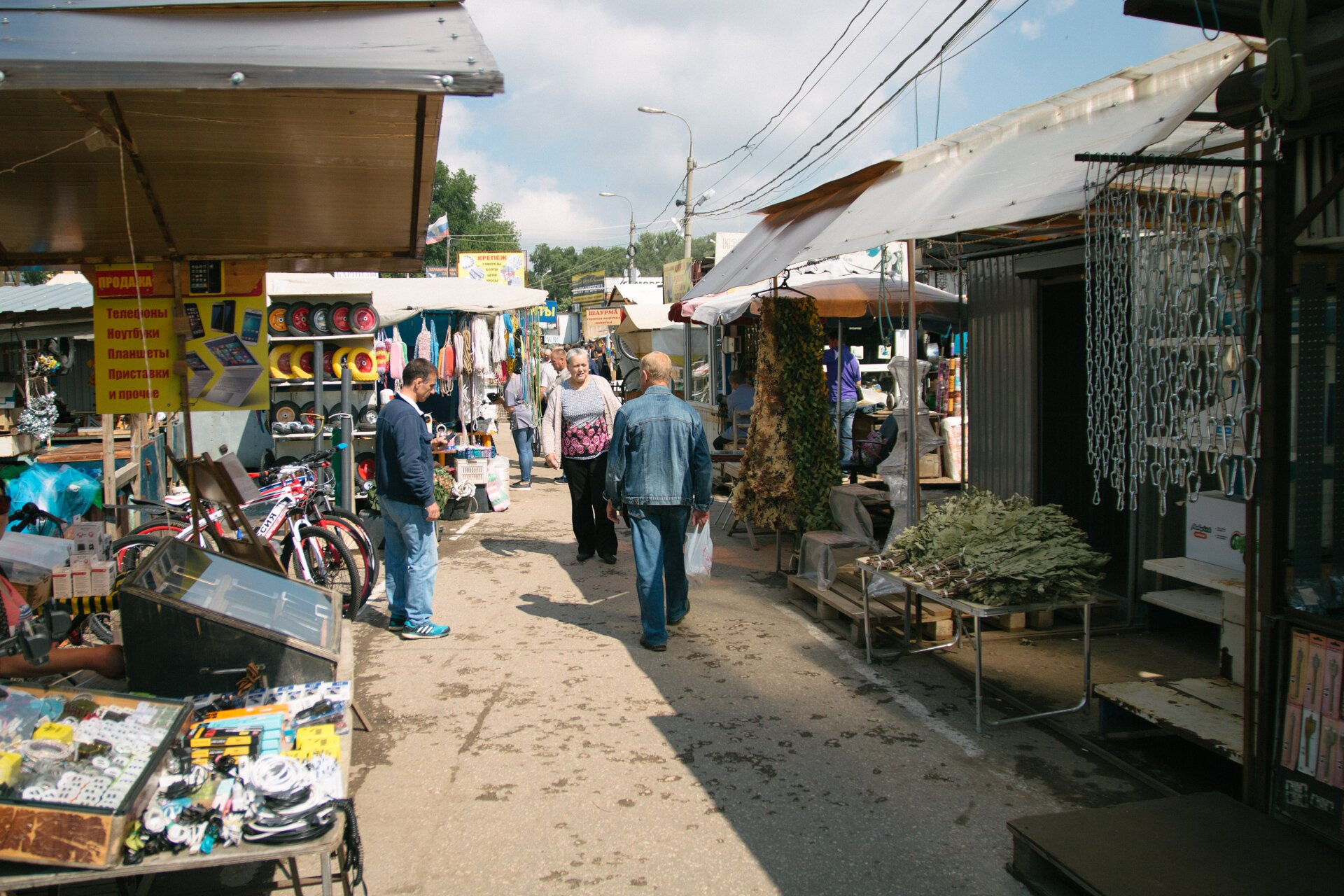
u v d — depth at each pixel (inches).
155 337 172.6
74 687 118.9
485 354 443.2
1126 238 144.3
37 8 79.0
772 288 309.9
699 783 156.1
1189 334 134.8
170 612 120.0
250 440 384.2
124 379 171.3
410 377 234.7
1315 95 111.3
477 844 137.2
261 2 81.8
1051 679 203.6
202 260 172.7
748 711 187.6
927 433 255.3
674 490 226.8
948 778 156.9
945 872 128.6
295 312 343.0
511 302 422.6
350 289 376.8
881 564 200.4
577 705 191.9
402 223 163.3
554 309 995.9
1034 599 174.2
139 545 243.6
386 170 130.8
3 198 141.0
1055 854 119.0
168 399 172.4
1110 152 148.1
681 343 793.6
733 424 447.2
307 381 349.1
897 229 184.9
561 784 156.3
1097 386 151.2
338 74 80.6
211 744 104.6
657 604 226.5
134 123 111.3
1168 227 136.6
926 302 415.2
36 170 128.7
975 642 174.7
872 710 187.6
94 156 123.6
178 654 120.6
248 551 169.2
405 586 243.9
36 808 86.2
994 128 197.5
